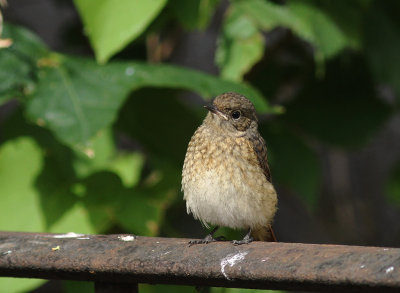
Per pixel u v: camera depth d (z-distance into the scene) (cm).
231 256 523
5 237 593
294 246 517
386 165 1828
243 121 886
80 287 1048
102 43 911
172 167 1129
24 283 990
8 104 1692
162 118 1132
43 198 1030
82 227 1025
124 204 1034
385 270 461
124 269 548
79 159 1059
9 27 992
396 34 1220
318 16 1080
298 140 1211
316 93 1270
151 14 909
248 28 1036
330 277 477
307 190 1202
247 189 849
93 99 948
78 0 909
